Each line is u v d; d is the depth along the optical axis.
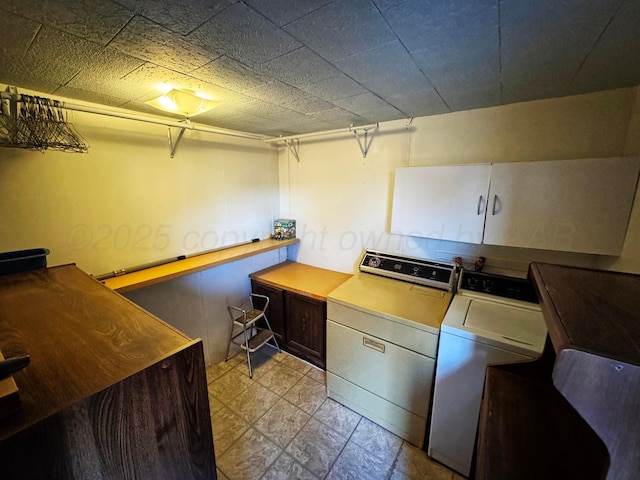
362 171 2.40
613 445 0.38
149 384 0.62
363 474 1.52
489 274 1.81
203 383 0.76
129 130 1.79
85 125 1.59
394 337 1.62
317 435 1.76
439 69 1.16
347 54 1.02
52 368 0.61
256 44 0.94
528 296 1.63
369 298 1.84
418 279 2.05
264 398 2.06
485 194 1.58
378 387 1.76
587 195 1.31
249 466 1.56
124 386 0.58
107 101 1.56
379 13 0.77
